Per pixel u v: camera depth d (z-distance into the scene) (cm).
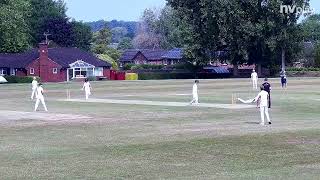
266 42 10712
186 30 11400
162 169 1939
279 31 10888
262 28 10662
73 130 3067
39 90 4400
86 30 16988
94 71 11744
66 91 6975
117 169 1944
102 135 2836
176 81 9600
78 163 2064
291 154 2214
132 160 2119
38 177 1822
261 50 11238
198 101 5059
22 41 10062
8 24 9250
